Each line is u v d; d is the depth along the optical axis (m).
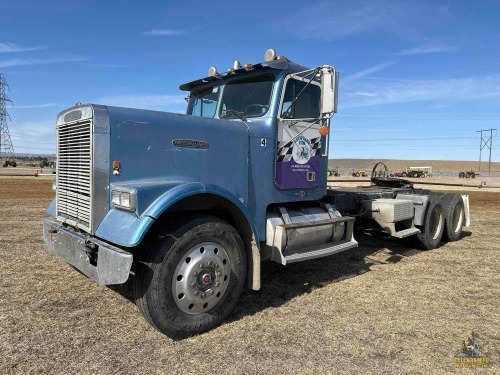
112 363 2.82
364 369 2.82
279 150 4.40
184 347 3.10
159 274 3.06
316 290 4.56
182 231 3.19
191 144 3.72
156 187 3.19
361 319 3.72
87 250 3.25
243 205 3.66
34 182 20.86
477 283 4.90
